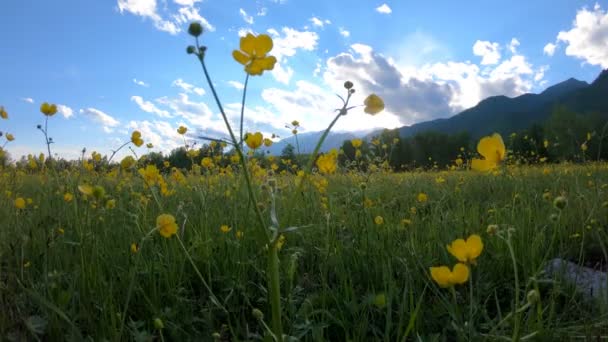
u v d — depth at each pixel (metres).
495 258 2.50
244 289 2.13
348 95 1.21
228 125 1.20
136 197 3.59
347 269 2.35
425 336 1.76
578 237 2.98
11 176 4.84
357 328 1.75
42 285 1.96
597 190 3.85
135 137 3.26
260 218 1.21
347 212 3.49
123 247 2.56
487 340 1.56
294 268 1.96
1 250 2.33
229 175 5.22
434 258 2.56
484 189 5.54
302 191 3.86
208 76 1.19
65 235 2.67
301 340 1.75
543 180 6.08
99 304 1.86
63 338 1.63
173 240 2.56
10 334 1.65
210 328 1.81
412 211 3.56
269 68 1.34
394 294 1.98
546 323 1.81
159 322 1.52
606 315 1.79
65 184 3.74
